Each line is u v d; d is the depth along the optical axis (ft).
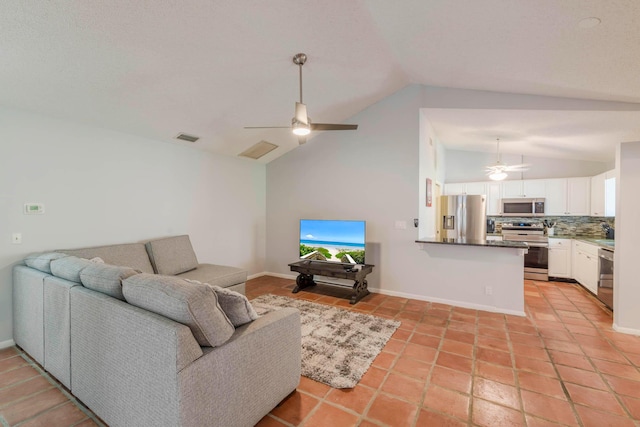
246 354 5.41
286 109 12.92
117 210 11.67
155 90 9.69
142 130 11.97
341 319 11.18
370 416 6.09
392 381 7.29
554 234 18.70
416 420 5.97
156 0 6.50
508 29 7.11
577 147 15.03
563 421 5.93
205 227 15.16
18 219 9.20
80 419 6.04
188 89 10.06
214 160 15.61
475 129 15.21
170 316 4.82
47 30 6.65
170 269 11.93
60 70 7.97
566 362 8.14
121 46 7.54
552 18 6.26
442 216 17.12
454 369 7.80
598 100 9.89
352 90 12.87
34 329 8.05
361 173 15.10
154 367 4.65
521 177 19.75
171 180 13.62
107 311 5.56
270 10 7.52
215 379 4.83
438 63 10.36
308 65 10.34
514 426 5.81
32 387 7.08
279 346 6.21
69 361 6.68
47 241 9.81
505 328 10.43
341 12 8.00
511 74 9.62
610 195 14.88
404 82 13.34
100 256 10.41
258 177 18.26
